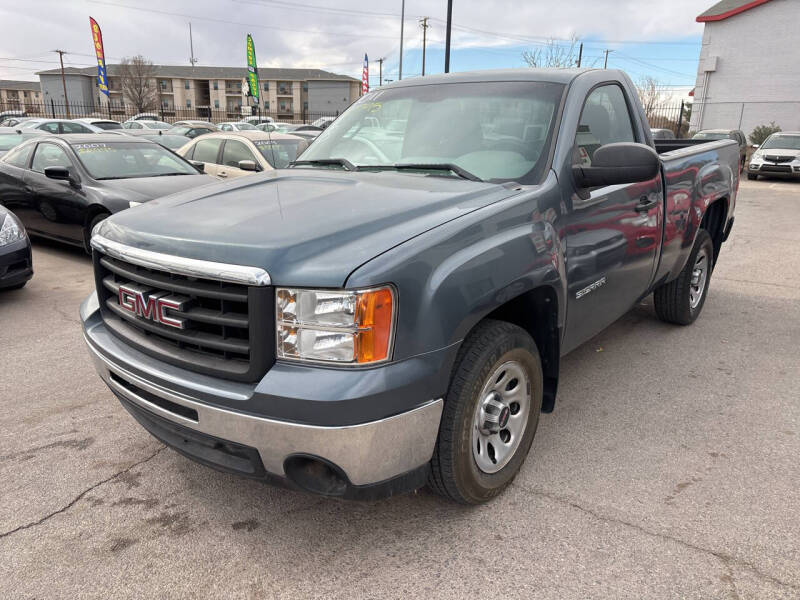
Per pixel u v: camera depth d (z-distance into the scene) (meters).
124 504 2.69
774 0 27.58
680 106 30.78
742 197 14.62
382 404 1.99
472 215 2.38
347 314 1.95
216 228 2.25
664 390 3.83
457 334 2.18
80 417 3.50
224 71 97.81
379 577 2.24
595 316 3.24
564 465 2.97
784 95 28.36
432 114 3.29
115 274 2.57
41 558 2.35
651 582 2.19
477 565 2.29
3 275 5.59
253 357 2.03
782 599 2.11
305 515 2.61
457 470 2.37
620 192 3.25
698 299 5.06
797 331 4.93
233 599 2.14
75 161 7.14
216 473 2.93
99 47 40.09
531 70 3.38
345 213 2.33
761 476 2.87
